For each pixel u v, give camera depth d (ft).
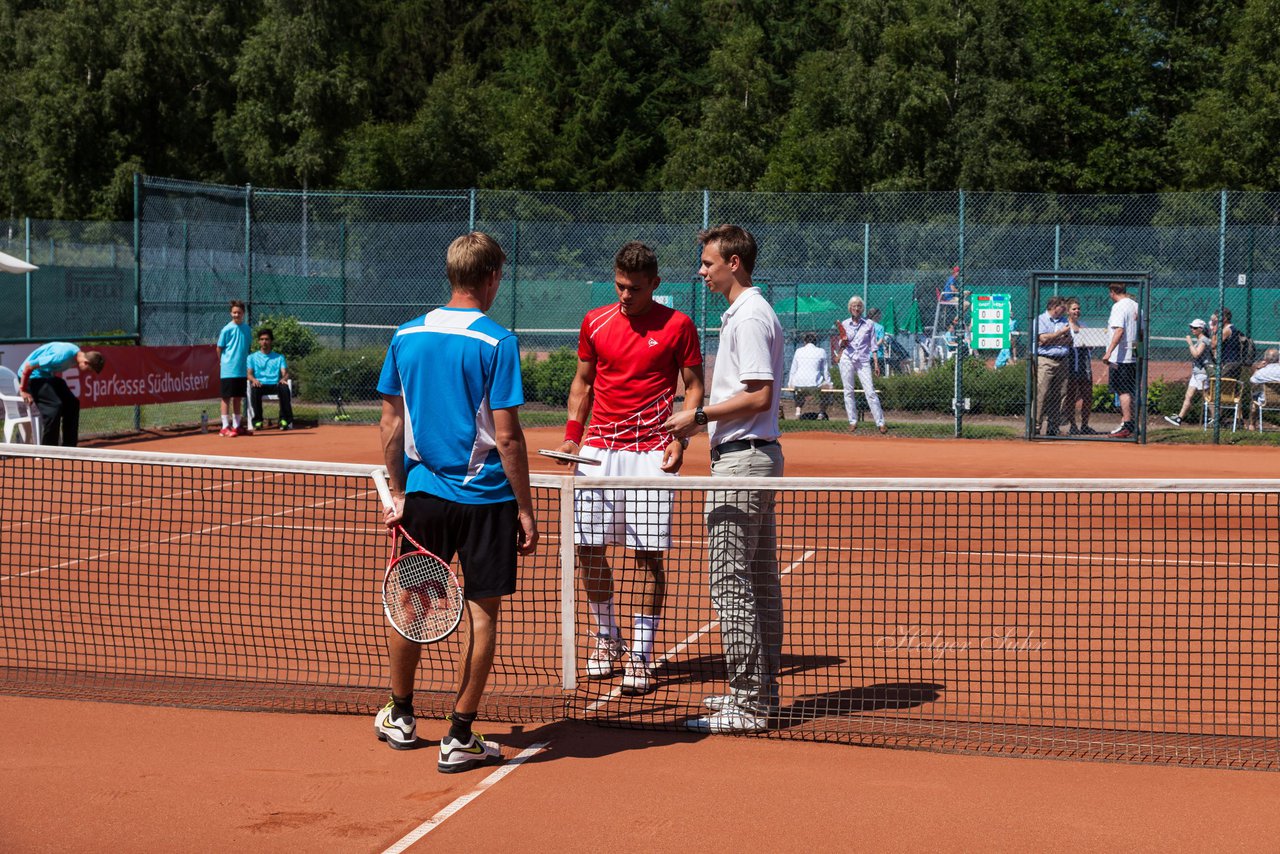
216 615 21.80
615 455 18.84
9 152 133.39
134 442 52.34
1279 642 20.11
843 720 16.42
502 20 202.69
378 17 193.26
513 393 14.19
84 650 19.56
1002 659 19.25
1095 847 12.30
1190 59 132.57
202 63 129.59
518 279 68.13
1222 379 57.77
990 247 64.69
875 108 118.83
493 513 14.38
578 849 12.25
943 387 61.46
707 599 23.16
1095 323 63.57
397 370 14.65
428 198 67.00
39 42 137.69
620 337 18.88
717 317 64.85
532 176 152.46
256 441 52.95
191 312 60.29
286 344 67.26
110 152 127.65
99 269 80.07
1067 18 130.41
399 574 14.58
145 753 15.14
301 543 28.55
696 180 133.08
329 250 67.72
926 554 27.61
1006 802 13.52
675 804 13.44
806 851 12.20
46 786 14.02
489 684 18.02
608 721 16.35
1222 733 15.90
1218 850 12.23
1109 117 128.36
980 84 120.37
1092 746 15.38
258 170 127.65
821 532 30.35
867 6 122.11
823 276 66.64
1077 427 58.90
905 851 12.21
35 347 49.88
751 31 141.38
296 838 12.55
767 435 16.52
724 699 16.58
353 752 15.17
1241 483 15.24
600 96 170.40
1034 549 28.35
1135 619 21.67
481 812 13.21
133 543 28.25
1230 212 62.75
